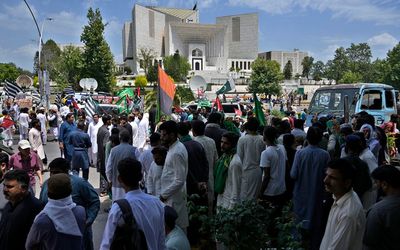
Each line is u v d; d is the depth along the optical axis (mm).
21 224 3557
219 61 120438
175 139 5023
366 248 3236
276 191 5621
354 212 3135
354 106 14109
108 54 59031
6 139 15875
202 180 5746
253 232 3619
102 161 9336
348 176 3211
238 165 5238
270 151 5629
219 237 3688
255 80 70500
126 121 11398
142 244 3092
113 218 3107
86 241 4473
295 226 4020
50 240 3164
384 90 14523
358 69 116312
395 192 3266
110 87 59750
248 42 128750
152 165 5531
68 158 9453
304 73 120812
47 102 22188
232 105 23266
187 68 95125
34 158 6738
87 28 57938
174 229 3715
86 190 4422
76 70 60844
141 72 110500
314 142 5363
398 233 3127
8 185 3582
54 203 3266
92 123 12500
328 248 3205
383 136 8125
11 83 28812
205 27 118500
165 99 8391
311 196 5246
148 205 3287
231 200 5219
